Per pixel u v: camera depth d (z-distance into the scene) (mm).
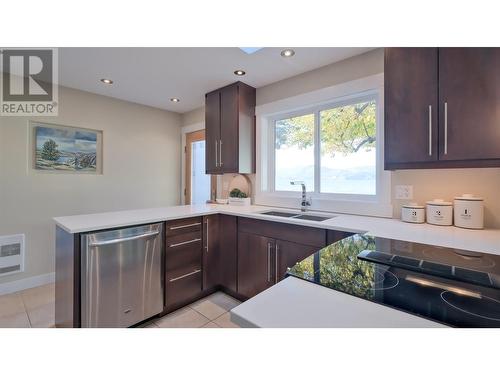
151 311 1896
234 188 3143
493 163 1255
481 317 552
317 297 643
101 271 1612
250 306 594
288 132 2758
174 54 2086
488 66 1264
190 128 3814
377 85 1975
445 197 1704
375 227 1574
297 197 2570
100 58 2150
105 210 3129
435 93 1413
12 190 2477
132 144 3395
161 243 1964
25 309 2113
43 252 2650
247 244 2211
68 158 2836
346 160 2295
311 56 2115
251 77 2570
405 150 1521
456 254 1006
